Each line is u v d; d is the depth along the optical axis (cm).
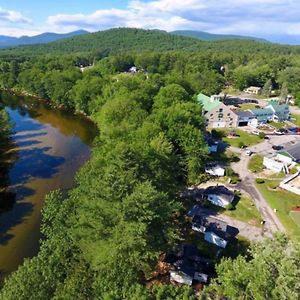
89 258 3059
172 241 3694
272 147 8638
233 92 16262
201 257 4125
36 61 18888
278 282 2161
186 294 2227
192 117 7281
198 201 5691
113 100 8488
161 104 8356
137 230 3005
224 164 7406
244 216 5300
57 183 6438
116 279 2641
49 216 3988
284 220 5253
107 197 3303
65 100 12456
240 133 9806
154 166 4434
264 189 6275
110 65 18738
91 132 9775
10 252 4478
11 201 5703
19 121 10544
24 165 7181
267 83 15725
